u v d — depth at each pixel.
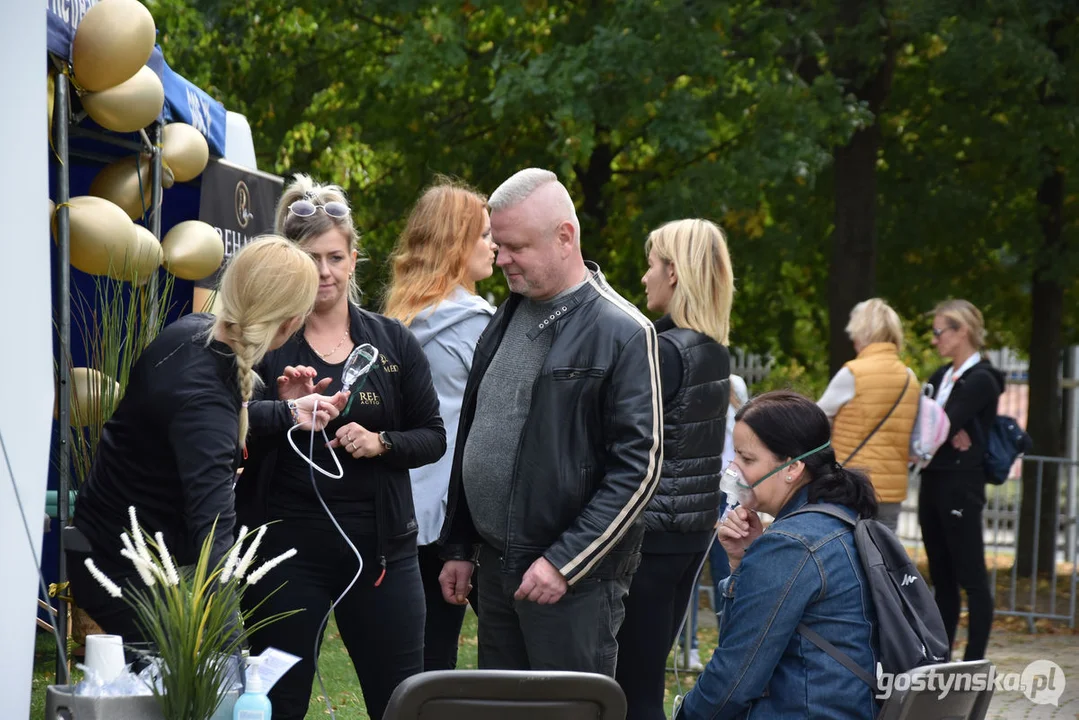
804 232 14.55
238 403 3.55
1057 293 15.05
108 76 5.23
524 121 14.43
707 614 11.44
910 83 14.66
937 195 14.35
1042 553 14.16
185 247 6.69
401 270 5.38
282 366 4.37
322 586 4.30
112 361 5.50
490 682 2.88
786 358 16.69
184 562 3.54
